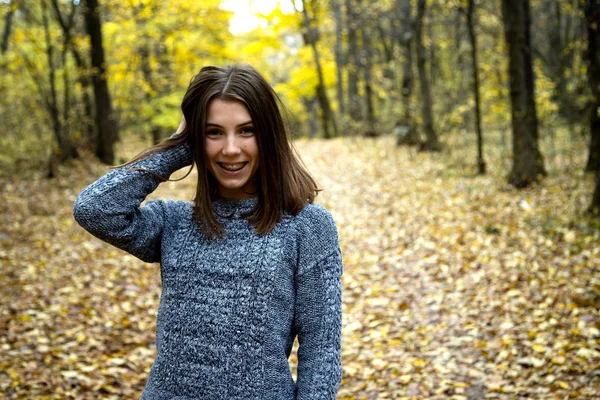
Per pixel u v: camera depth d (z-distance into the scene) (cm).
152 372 142
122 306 510
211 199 150
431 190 947
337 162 1432
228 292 135
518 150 882
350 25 1816
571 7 1184
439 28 1936
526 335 409
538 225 648
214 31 1555
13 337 420
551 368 360
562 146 1173
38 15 1355
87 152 1315
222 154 141
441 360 393
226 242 140
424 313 478
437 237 677
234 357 132
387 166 1265
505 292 490
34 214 851
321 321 138
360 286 565
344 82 2925
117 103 1448
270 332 134
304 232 141
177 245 144
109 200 139
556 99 1456
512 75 880
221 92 139
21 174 1138
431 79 1730
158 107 1422
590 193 730
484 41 1745
